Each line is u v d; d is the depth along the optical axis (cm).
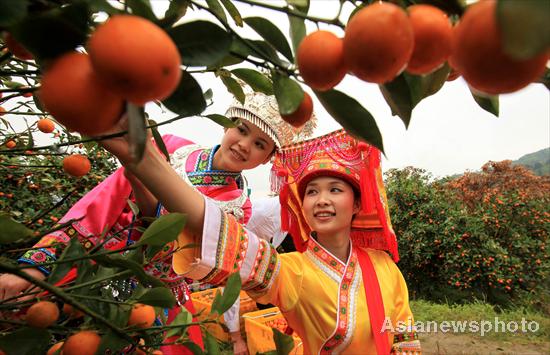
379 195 137
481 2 34
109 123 38
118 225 122
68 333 68
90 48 32
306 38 44
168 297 65
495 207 553
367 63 37
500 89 34
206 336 77
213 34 46
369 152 137
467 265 497
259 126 154
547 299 500
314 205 141
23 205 215
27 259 99
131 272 65
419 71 43
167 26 45
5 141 126
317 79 44
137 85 32
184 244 105
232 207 158
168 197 89
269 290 119
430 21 39
